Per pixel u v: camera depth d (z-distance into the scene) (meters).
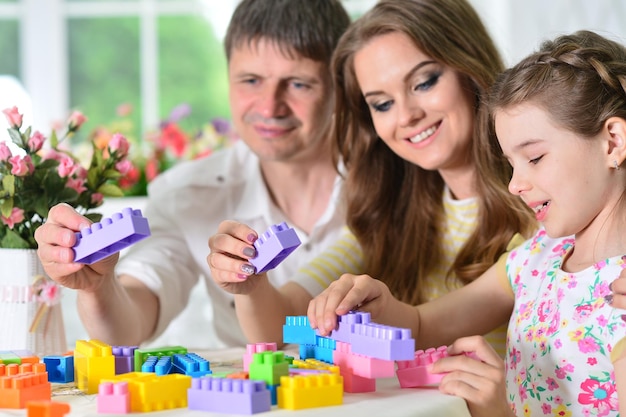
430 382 0.92
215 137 2.54
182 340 2.20
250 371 0.81
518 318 1.12
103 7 3.32
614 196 1.00
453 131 1.31
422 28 1.28
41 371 0.88
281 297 1.30
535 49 1.22
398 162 1.47
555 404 1.01
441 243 1.43
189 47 3.36
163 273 1.50
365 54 1.33
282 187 1.64
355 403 0.81
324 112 1.53
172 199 1.64
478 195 1.36
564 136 0.97
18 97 3.30
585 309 1.01
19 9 3.30
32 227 1.17
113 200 2.43
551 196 0.98
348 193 1.49
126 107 2.64
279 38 1.46
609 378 0.97
